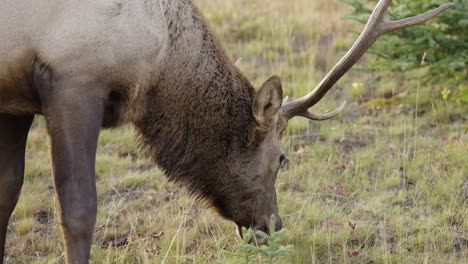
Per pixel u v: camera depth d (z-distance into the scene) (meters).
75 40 12.16
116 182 18.34
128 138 20.83
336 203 16.81
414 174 17.75
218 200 14.05
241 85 13.83
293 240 15.13
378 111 21.69
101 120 12.46
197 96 13.48
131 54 12.59
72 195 12.01
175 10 13.23
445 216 15.83
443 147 18.77
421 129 20.31
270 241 12.20
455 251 14.74
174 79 13.29
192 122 13.56
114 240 15.76
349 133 20.53
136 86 12.85
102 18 12.32
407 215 16.14
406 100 21.69
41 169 19.02
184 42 13.29
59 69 12.15
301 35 27.12
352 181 17.81
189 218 16.34
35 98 12.70
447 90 20.67
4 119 13.48
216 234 15.67
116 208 16.98
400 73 23.06
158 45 12.88
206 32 13.63
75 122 12.15
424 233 15.30
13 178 13.79
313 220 16.05
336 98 22.84
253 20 28.36
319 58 25.25
